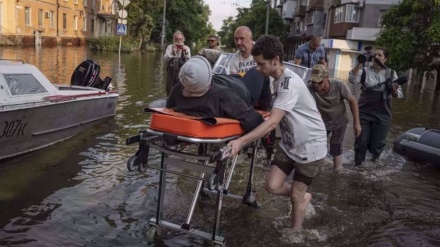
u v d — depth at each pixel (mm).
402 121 11281
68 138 7602
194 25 63781
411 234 4480
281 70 3828
